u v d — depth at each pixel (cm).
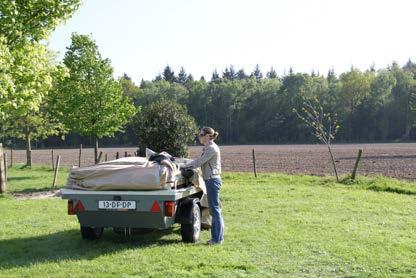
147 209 832
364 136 9756
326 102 9956
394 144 7275
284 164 3341
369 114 9744
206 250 827
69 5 1503
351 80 9981
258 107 11062
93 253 829
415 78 12300
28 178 2473
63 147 9675
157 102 1512
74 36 2348
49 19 1471
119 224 867
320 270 699
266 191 1628
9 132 3288
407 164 3067
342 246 834
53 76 1554
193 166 893
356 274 678
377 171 2566
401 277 662
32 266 750
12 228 1073
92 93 2339
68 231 1027
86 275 695
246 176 2164
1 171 1850
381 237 905
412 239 890
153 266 731
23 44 1350
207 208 1013
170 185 860
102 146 9744
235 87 11362
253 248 834
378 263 730
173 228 1046
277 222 1071
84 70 2342
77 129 2370
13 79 1273
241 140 10988
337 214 1169
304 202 1365
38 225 1105
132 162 902
